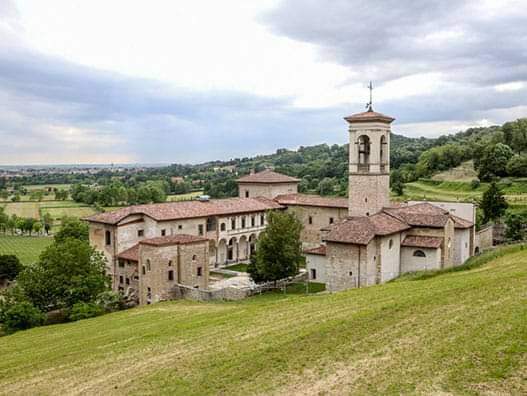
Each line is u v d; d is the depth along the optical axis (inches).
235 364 943.7
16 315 2114.9
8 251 5191.9
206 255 2650.1
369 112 2682.1
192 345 1170.6
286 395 762.8
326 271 2214.6
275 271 2324.1
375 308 1197.7
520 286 1178.6
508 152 5565.9
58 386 1034.1
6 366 1322.6
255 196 3782.0
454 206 2711.6
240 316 1455.5
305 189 7003.0
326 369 843.4
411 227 2356.1
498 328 887.7
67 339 1640.0
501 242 3265.3
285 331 1132.5
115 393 911.7
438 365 772.6
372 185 2635.3
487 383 688.4
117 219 2758.4
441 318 1012.5
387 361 829.8
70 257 2388.0
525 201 4389.8
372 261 2127.2
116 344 1359.5
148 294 2479.1
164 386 898.1
